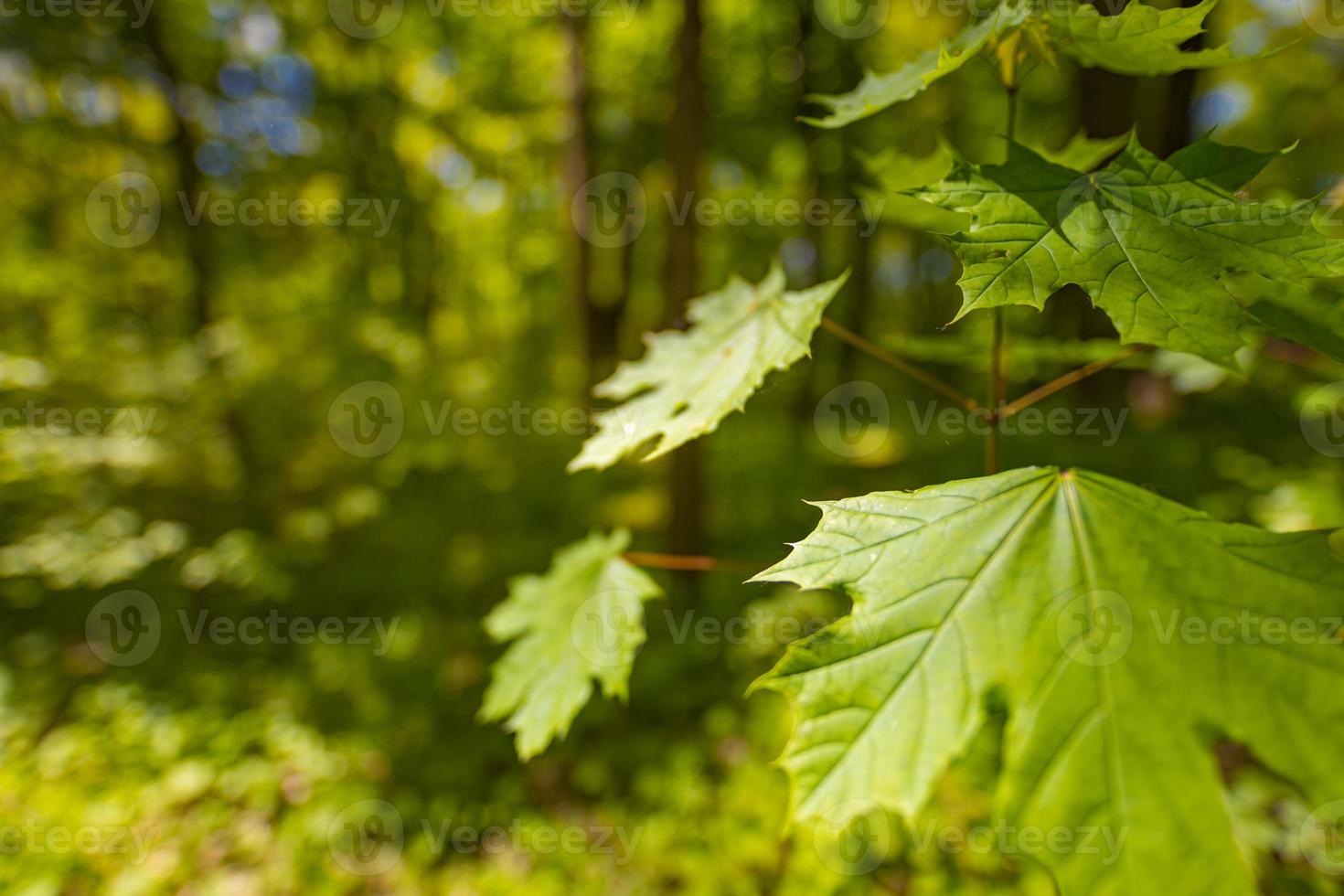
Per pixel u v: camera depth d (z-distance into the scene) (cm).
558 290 1423
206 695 491
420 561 632
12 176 798
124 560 491
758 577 102
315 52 913
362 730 460
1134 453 632
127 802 404
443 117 1086
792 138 1278
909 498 108
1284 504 303
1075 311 507
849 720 89
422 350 664
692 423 140
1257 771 311
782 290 170
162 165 841
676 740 437
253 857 371
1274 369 317
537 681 203
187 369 580
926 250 1545
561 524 737
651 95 1170
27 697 488
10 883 352
